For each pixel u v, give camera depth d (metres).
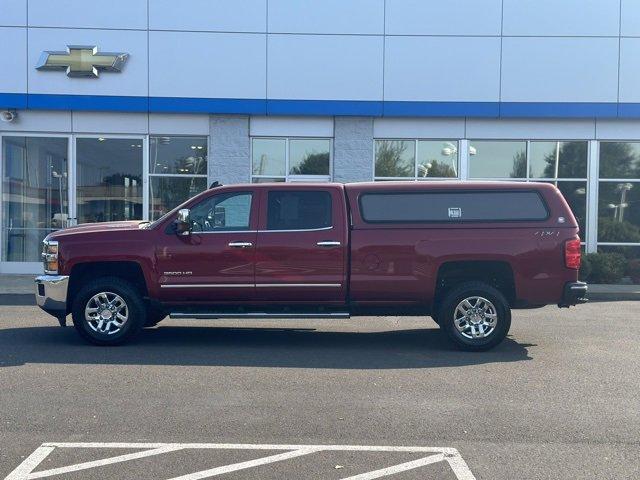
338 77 17.94
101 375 8.07
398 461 5.50
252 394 7.32
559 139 18.36
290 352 9.51
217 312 9.74
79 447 5.74
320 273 9.56
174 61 17.84
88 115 18.17
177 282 9.61
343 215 9.64
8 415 6.54
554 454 5.67
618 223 18.45
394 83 17.97
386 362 8.91
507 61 17.97
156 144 18.34
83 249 9.64
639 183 18.44
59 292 9.66
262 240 9.59
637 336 10.81
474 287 9.50
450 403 7.06
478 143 18.42
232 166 18.20
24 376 7.98
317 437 6.03
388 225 9.59
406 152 18.39
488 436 6.09
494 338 9.49
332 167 18.31
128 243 9.63
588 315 13.09
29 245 18.41
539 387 7.70
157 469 5.29
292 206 9.73
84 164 18.33
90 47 17.78
